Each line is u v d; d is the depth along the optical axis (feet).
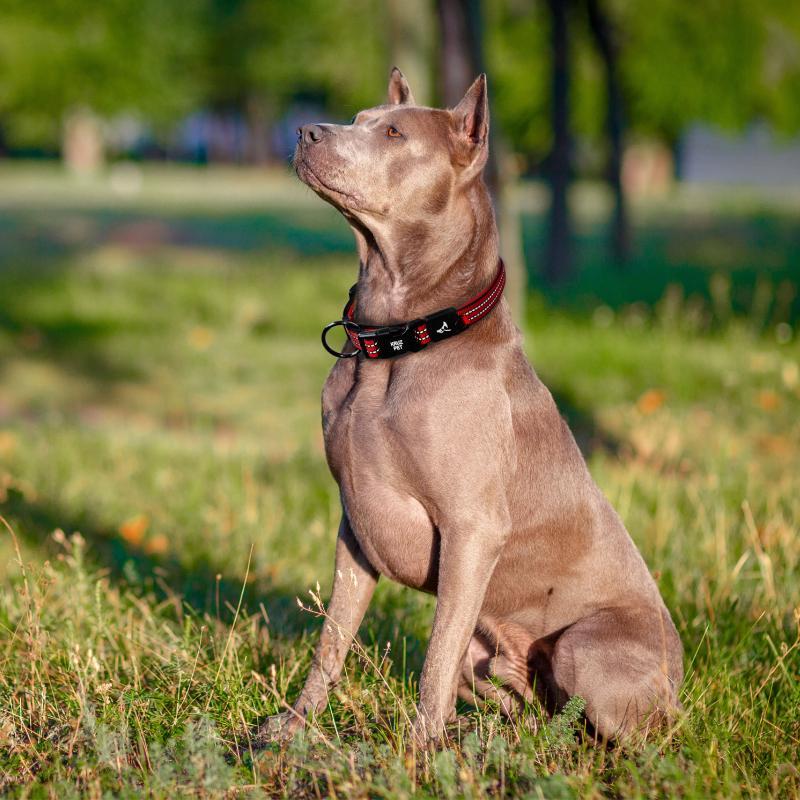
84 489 23.02
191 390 35.76
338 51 111.96
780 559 18.42
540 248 78.48
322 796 11.36
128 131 255.70
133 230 88.89
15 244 76.18
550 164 59.98
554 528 13.34
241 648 14.97
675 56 90.74
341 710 13.28
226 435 30.32
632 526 20.16
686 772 11.57
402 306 12.94
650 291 54.85
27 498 21.34
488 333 12.92
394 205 12.80
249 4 173.17
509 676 13.96
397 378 12.59
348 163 12.75
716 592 16.92
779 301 49.37
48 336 43.09
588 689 12.73
